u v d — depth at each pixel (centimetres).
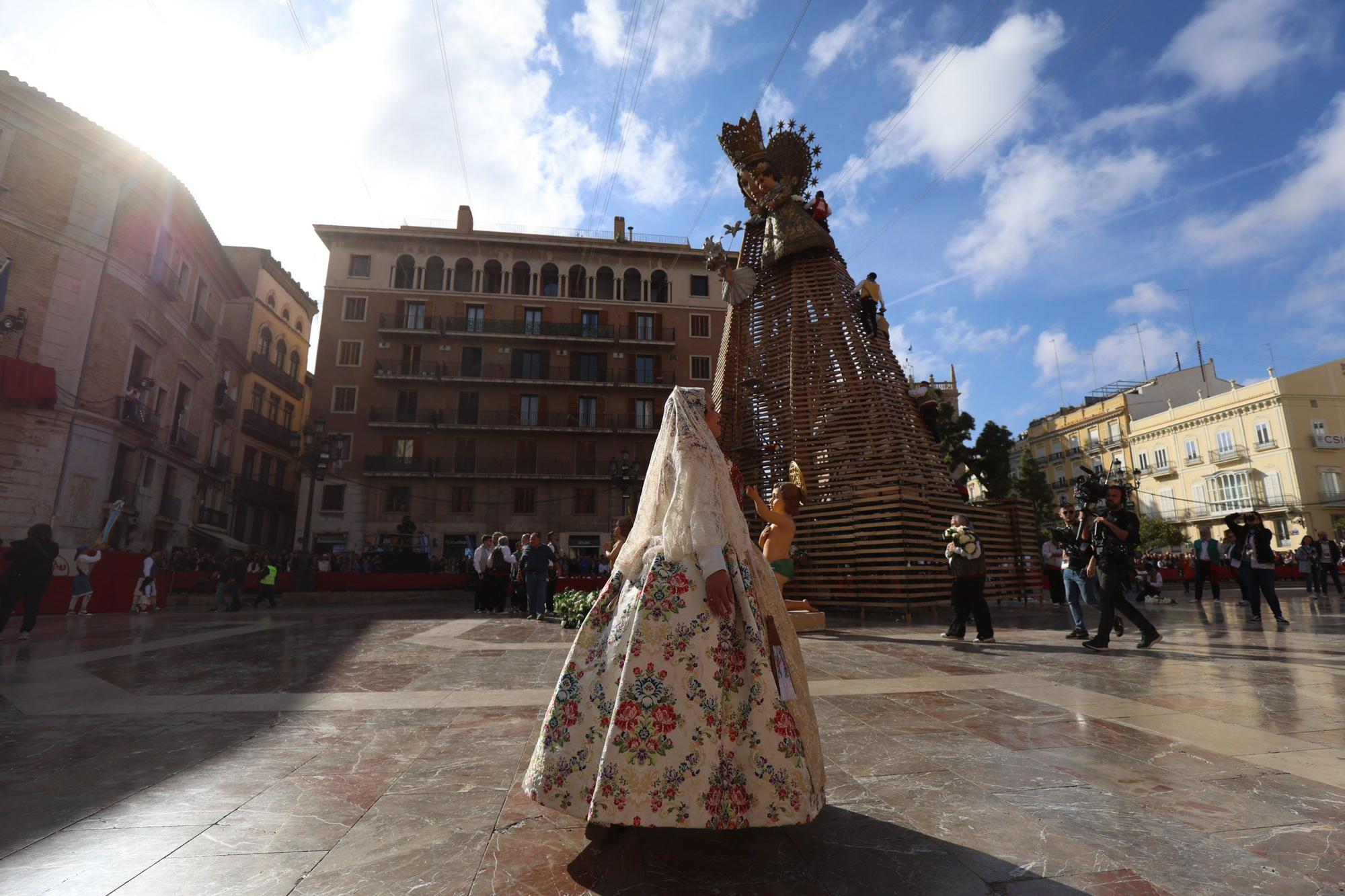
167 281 2369
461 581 2078
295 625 1054
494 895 174
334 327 3644
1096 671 526
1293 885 178
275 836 213
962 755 300
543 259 3959
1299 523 3881
